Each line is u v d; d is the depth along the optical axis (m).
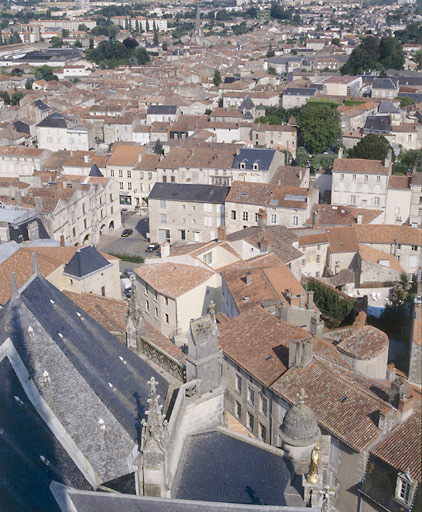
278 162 160.50
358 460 47.66
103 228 152.12
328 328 89.25
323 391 52.78
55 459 28.94
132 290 41.19
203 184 143.75
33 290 33.91
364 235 113.25
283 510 27.38
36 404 30.28
